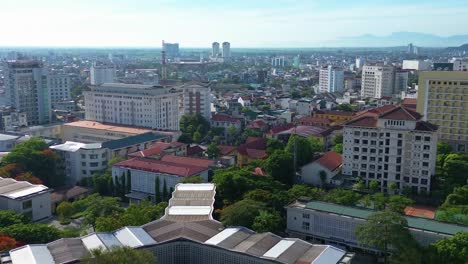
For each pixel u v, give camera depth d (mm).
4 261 121562
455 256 123562
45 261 119688
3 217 156375
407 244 130125
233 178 181500
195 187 181875
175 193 175625
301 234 164875
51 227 150500
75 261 118688
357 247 154125
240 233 138875
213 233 140250
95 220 160625
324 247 130000
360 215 156125
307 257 124250
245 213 150250
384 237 132375
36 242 142250
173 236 136000
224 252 129125
